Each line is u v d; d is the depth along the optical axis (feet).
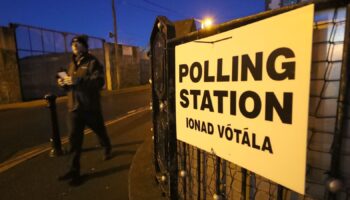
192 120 4.94
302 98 2.93
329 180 2.90
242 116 3.78
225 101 4.08
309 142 3.28
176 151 6.20
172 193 6.37
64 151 13.78
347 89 2.69
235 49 3.77
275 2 9.54
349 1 2.60
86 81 9.71
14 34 44.65
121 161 11.89
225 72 4.00
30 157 13.10
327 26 2.94
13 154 14.08
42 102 43.78
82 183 9.69
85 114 9.80
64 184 9.70
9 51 43.62
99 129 11.60
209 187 5.68
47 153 13.65
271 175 3.43
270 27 3.22
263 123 3.47
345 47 2.64
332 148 2.88
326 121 3.11
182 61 5.03
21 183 9.98
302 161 3.02
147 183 8.18
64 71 10.11
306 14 2.80
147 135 16.49
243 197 4.38
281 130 3.23
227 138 4.13
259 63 3.41
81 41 9.90
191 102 4.91
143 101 39.19
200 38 4.54
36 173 10.92
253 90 3.55
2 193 9.23
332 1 2.69
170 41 5.66
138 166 9.70
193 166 6.21
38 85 50.49
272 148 3.38
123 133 17.35
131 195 7.45
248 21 3.56
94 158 12.37
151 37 7.53
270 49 3.24
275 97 3.25
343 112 2.73
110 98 44.80
